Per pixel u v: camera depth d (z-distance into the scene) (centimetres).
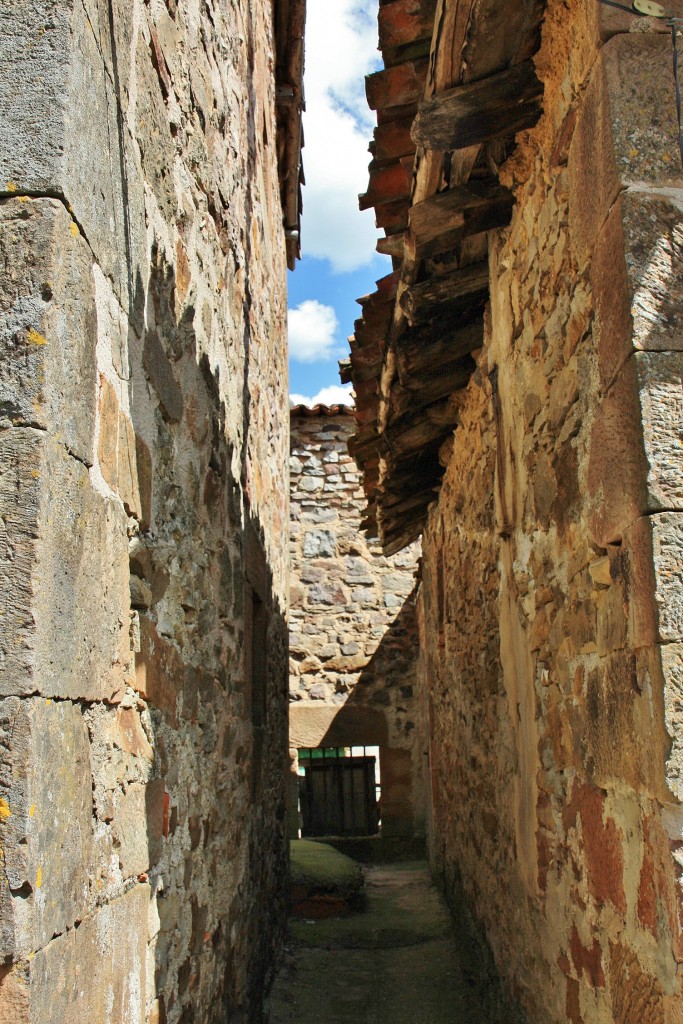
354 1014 403
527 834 275
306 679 867
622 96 185
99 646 145
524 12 211
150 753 181
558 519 233
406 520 627
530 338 262
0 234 129
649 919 165
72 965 125
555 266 231
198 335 245
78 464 137
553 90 227
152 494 187
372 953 510
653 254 176
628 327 175
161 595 196
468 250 319
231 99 317
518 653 288
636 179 180
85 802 136
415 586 856
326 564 888
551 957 245
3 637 117
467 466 412
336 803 964
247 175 369
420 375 388
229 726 295
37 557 119
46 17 137
